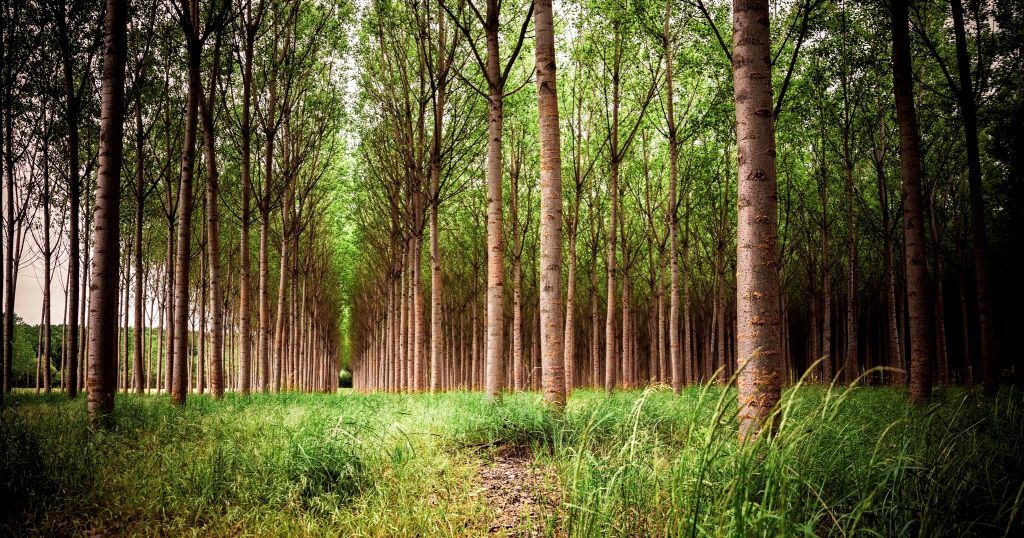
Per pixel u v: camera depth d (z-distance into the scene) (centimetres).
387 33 1448
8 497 366
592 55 1438
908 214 897
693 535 239
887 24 1254
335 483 412
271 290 2833
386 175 1841
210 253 1143
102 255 675
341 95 1612
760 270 436
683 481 274
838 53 1343
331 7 1396
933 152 1605
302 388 2747
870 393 1156
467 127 1563
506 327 2823
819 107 1459
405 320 1725
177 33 1294
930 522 252
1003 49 1219
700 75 1427
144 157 1555
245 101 1339
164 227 2281
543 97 721
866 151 1675
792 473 304
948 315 2567
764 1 466
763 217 441
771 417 240
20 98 1295
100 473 434
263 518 362
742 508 231
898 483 286
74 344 1238
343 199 2297
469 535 332
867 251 2183
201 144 1495
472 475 457
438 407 880
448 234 2552
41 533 336
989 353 973
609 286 1473
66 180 1443
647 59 1423
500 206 938
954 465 334
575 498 300
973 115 1033
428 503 373
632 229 2136
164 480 420
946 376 1597
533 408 680
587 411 618
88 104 1313
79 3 1159
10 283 1418
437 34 1420
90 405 656
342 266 3625
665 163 1831
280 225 2288
